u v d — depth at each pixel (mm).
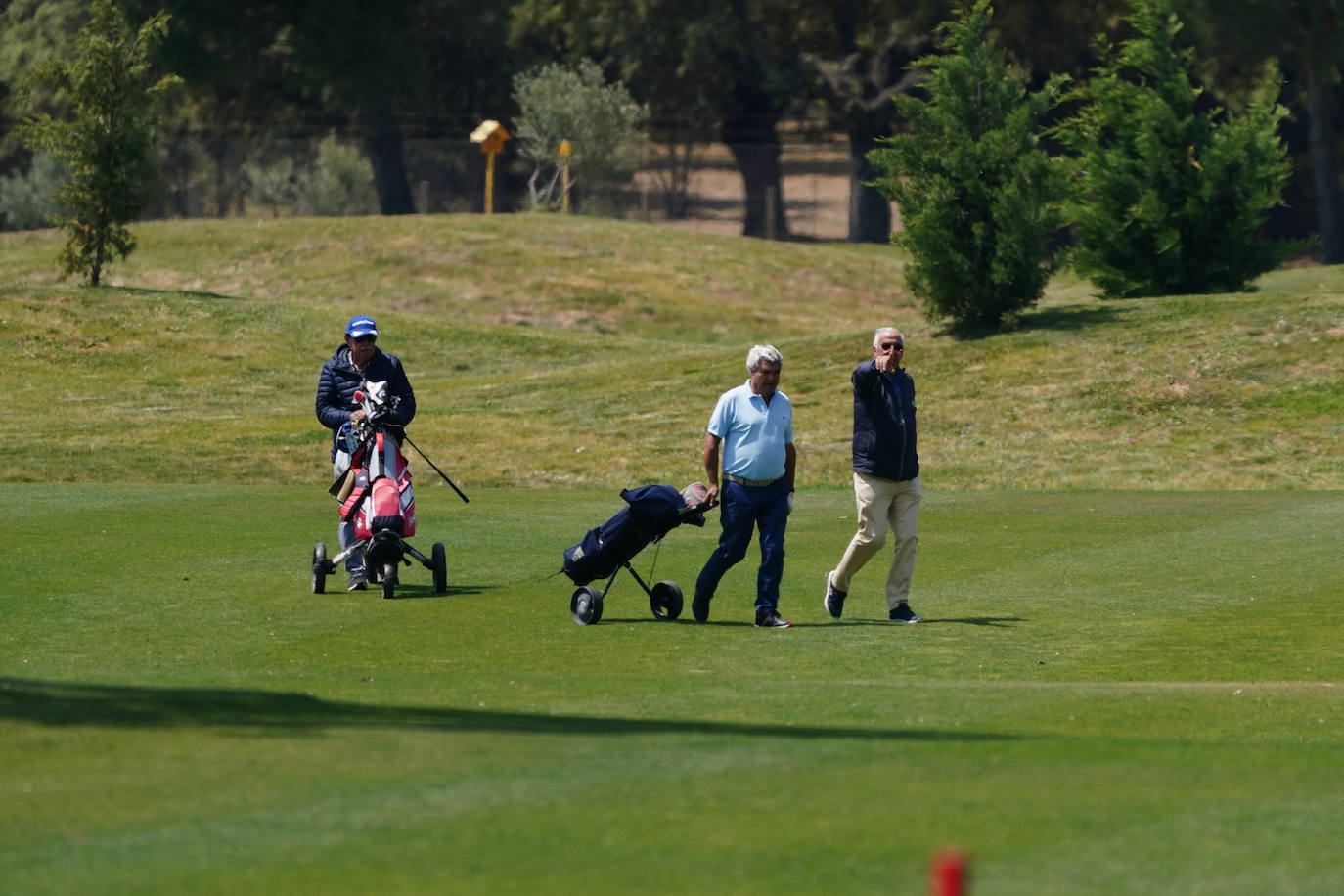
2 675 30734
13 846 16047
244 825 16875
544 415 98125
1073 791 18547
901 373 38688
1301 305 98375
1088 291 157875
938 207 99125
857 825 16844
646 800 18000
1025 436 85688
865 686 29438
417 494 71438
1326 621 38406
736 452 38312
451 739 22016
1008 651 34625
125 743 21531
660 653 34312
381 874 15039
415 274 159250
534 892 14508
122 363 120312
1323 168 197625
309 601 41969
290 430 95812
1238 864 15430
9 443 91188
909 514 38875
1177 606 40844
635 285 157625
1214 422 84875
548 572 47781
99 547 51750
